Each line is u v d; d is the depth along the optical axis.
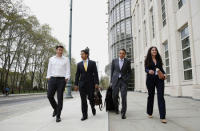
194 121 3.77
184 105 6.46
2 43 25.78
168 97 10.98
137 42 25.41
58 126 3.55
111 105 5.51
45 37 40.56
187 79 10.34
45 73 49.47
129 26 40.00
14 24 26.11
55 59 4.43
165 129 3.22
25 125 3.68
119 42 42.44
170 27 12.27
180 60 11.10
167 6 12.84
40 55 41.78
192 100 8.40
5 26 24.17
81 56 4.48
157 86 4.03
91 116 4.65
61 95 4.21
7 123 3.88
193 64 8.94
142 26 21.66
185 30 10.53
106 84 93.81
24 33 30.38
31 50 36.75
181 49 11.16
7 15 22.73
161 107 3.86
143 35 21.36
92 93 4.44
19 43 31.02
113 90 4.73
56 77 4.29
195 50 8.85
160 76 3.82
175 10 11.65
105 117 4.46
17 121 4.09
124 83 4.56
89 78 4.37
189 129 3.15
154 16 16.05
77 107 6.58
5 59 28.75
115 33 44.72
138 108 6.12
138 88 25.31
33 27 33.34
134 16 29.11
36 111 5.68
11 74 38.91
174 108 5.71
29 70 41.16
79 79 4.41
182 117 4.22
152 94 4.27
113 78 4.71
